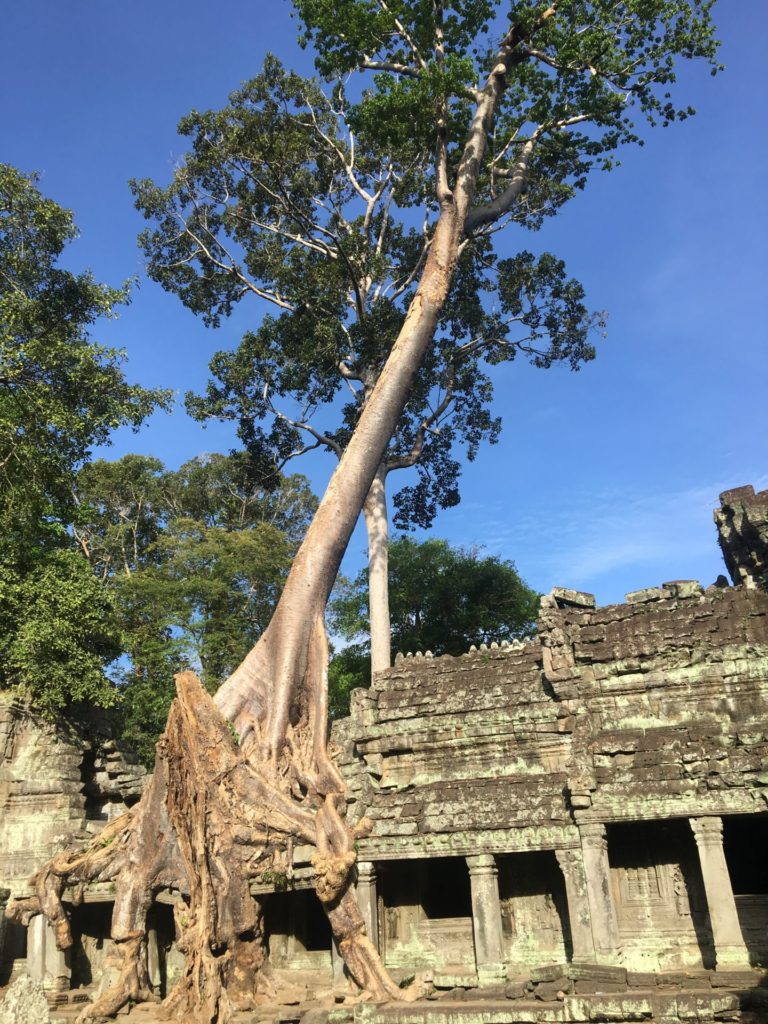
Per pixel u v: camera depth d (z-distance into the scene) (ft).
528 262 130.11
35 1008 50.31
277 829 56.54
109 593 98.17
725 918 55.16
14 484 81.41
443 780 73.61
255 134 121.08
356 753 81.87
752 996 45.57
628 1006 45.62
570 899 59.06
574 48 88.02
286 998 57.00
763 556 78.54
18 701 89.66
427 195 126.52
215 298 138.51
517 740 73.36
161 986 73.97
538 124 103.60
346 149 128.98
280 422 134.41
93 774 94.07
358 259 124.16
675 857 64.75
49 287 87.15
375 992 53.93
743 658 66.64
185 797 59.31
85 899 72.95
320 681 68.49
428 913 75.20
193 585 134.00
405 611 151.64
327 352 121.29
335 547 74.49
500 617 148.25
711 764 59.06
